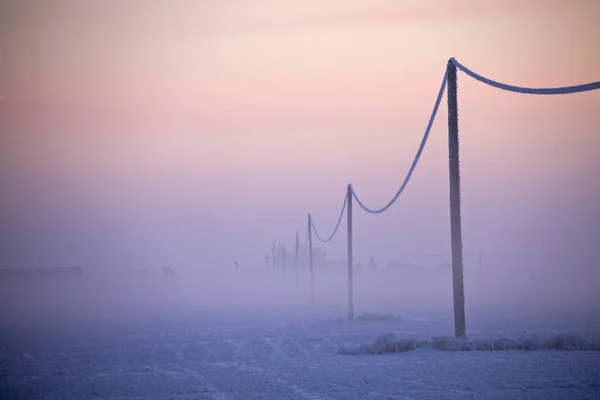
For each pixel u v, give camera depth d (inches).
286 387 1887.3
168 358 2878.9
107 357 2992.1
